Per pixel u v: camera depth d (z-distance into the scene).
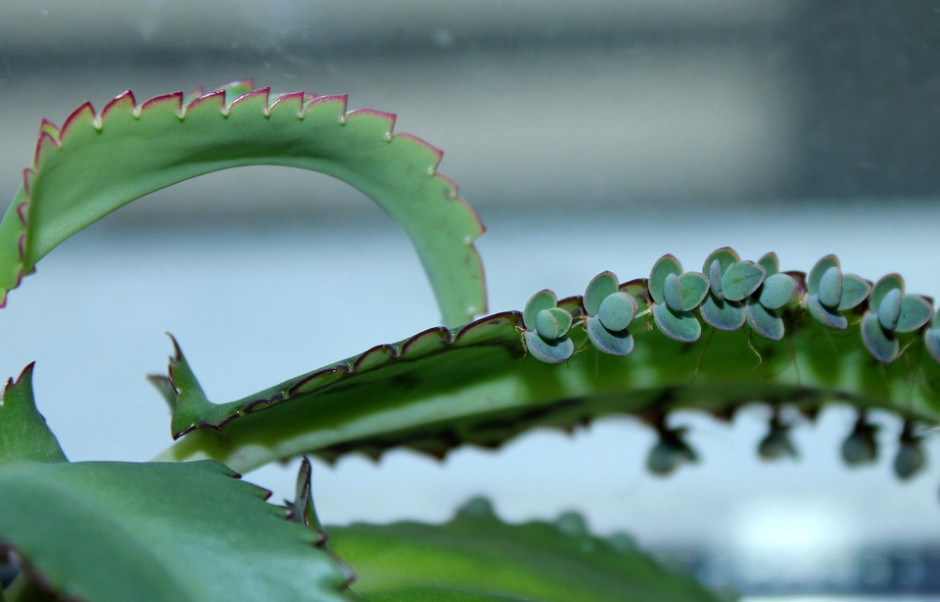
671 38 0.50
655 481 0.72
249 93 0.39
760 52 0.49
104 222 0.67
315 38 0.46
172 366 0.39
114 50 0.45
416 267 0.72
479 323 0.38
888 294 0.39
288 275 0.71
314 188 0.62
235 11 0.45
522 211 0.66
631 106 0.54
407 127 0.51
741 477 0.71
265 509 0.37
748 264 0.38
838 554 0.65
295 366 0.69
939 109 0.50
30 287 0.68
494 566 0.41
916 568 0.64
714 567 0.65
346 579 0.36
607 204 0.66
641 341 0.40
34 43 0.45
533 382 0.40
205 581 0.36
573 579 0.41
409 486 0.72
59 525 0.36
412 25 0.48
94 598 0.35
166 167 0.39
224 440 0.40
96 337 0.68
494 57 0.50
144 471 0.37
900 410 0.41
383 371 0.39
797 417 0.42
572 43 0.50
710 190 0.64
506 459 0.73
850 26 0.48
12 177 0.46
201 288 0.71
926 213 0.61
